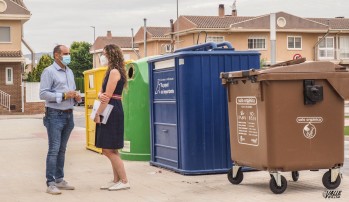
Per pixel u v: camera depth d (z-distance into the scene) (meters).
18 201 8.02
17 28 45.31
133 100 11.98
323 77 8.10
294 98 8.04
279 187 8.05
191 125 9.86
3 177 10.27
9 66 43.81
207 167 9.95
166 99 10.56
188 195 8.14
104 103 8.36
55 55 8.59
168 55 10.23
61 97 8.41
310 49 66.12
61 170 8.84
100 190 8.72
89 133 14.62
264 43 64.19
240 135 8.66
